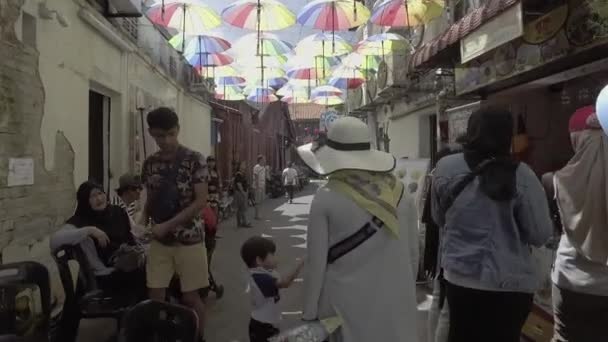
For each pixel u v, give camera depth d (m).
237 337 5.23
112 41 8.15
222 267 8.71
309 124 49.31
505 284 2.66
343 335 2.56
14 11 4.96
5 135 4.80
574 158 3.19
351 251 2.60
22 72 5.14
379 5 9.24
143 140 9.91
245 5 9.47
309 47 12.54
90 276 4.58
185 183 4.19
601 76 5.21
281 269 8.49
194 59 11.81
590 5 4.34
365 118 21.56
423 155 13.55
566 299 3.24
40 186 5.57
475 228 2.77
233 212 17.83
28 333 3.38
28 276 3.44
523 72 5.51
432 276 3.89
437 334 3.34
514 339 2.77
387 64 13.77
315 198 2.69
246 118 25.22
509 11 4.77
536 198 2.74
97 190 4.84
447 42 6.04
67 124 6.36
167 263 4.24
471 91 6.83
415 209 2.91
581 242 3.06
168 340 2.82
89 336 5.11
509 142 2.82
